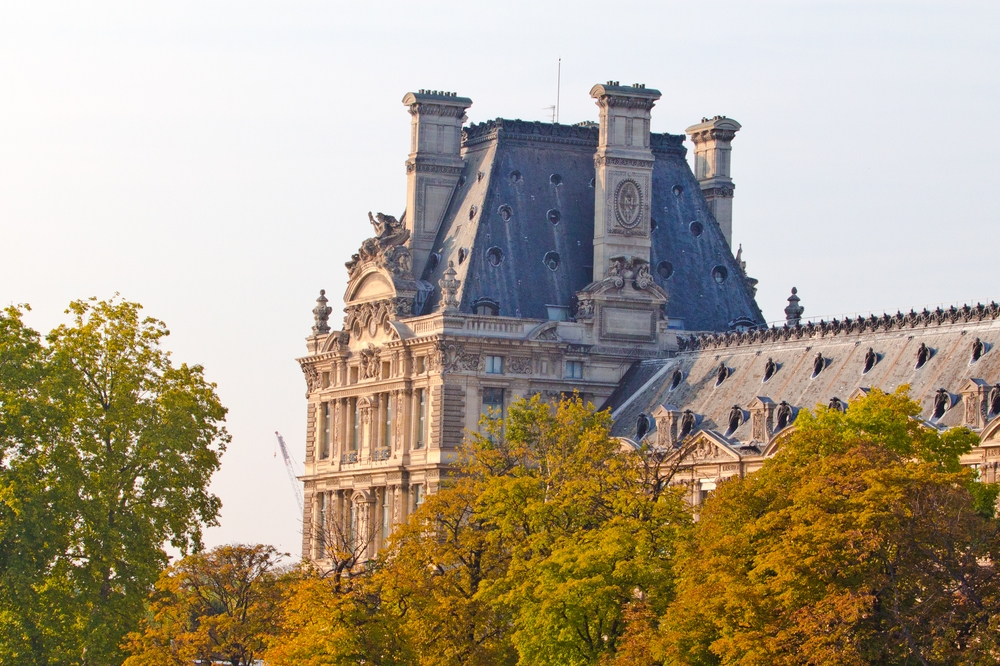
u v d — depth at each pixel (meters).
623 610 197.25
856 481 178.12
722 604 178.62
